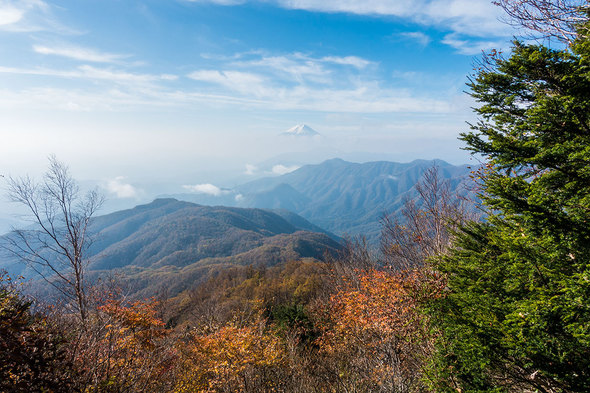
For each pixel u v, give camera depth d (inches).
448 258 253.9
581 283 135.0
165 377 391.2
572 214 153.0
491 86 201.8
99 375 233.0
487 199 186.4
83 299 299.9
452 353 210.2
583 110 155.7
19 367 142.6
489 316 181.9
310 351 542.3
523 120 192.4
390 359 325.4
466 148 215.5
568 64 159.3
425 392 282.4
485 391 181.8
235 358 425.7
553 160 162.7
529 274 165.8
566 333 149.6
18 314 149.1
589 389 139.3
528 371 174.7
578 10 165.3
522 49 186.2
